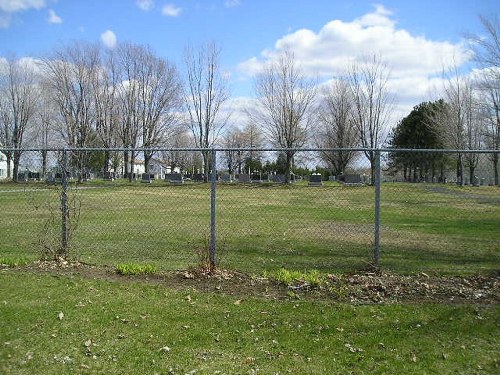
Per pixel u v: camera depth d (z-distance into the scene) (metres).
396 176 21.09
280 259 8.74
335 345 4.52
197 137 55.66
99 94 55.88
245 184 21.47
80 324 4.95
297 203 18.14
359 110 50.47
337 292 6.05
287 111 51.72
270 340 4.62
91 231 11.98
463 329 4.88
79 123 53.09
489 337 4.71
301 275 6.71
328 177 53.66
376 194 7.19
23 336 4.61
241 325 4.99
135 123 58.00
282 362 4.16
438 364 4.14
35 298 5.70
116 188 17.52
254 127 72.50
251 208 18.14
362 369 4.04
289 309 5.46
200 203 19.53
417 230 12.70
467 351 4.40
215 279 6.70
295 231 12.58
